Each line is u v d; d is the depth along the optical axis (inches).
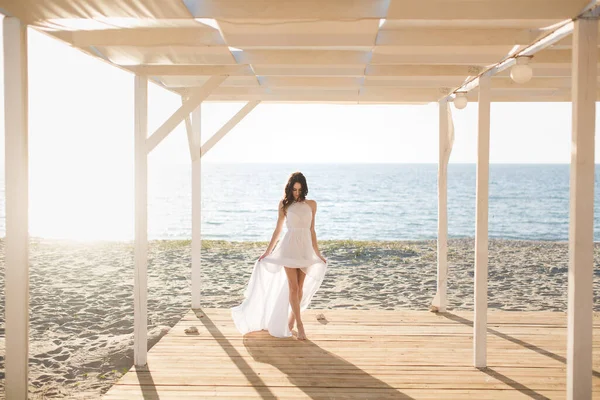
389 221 1279.5
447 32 138.9
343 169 4505.4
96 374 182.2
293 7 118.1
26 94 121.3
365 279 371.2
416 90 243.1
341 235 1064.2
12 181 120.6
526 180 2714.1
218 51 158.4
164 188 2198.6
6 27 119.5
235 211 1422.2
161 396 156.3
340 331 224.4
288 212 217.3
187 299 306.8
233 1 117.6
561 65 181.2
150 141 177.5
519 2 111.7
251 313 222.7
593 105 111.5
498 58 159.0
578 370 115.1
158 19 125.7
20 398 124.3
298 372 176.4
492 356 192.9
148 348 212.4
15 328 123.2
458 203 1692.9
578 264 113.6
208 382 167.5
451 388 163.2
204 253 506.3
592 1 107.4
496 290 334.6
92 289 334.6
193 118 253.9
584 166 112.2
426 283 358.0
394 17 117.0
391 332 223.0
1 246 556.1
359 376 173.0
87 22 128.0
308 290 224.7
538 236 1036.5
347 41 139.6
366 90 243.8
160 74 177.3
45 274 390.9
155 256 486.9
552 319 242.8
